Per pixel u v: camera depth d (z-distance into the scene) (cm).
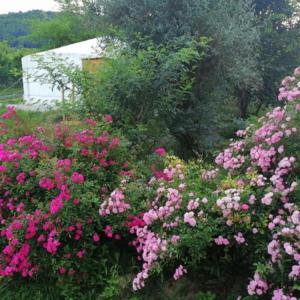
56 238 311
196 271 302
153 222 305
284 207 263
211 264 295
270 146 312
